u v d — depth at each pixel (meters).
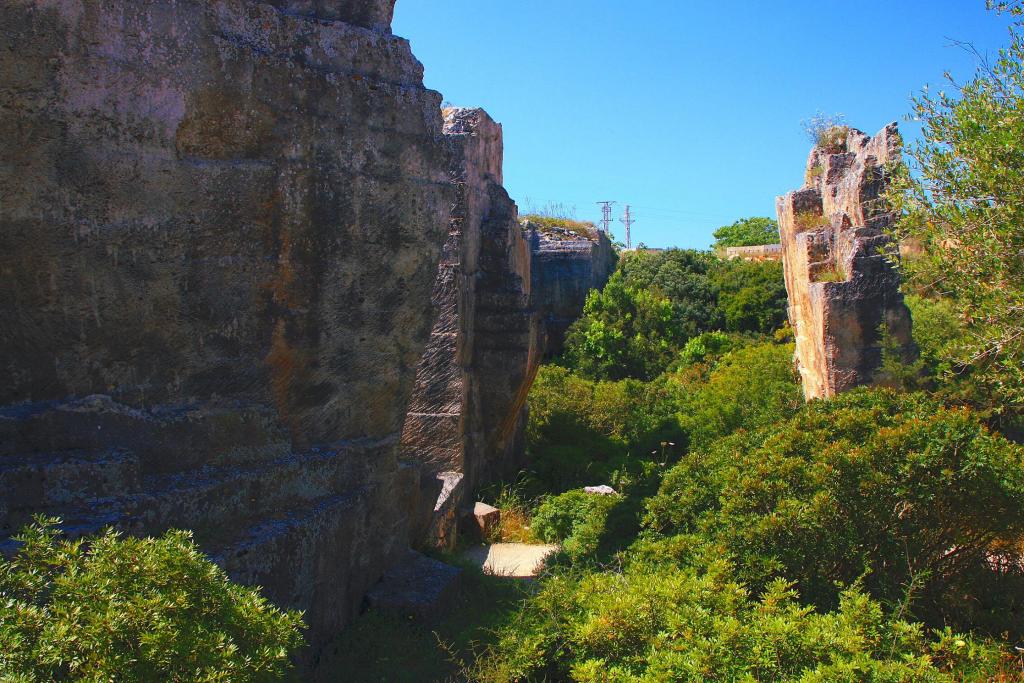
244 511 3.95
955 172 5.32
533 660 4.00
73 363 3.56
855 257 10.64
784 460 4.96
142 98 3.64
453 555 6.53
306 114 4.29
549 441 12.27
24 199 3.34
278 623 2.54
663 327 21.75
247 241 4.11
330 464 4.53
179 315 3.88
